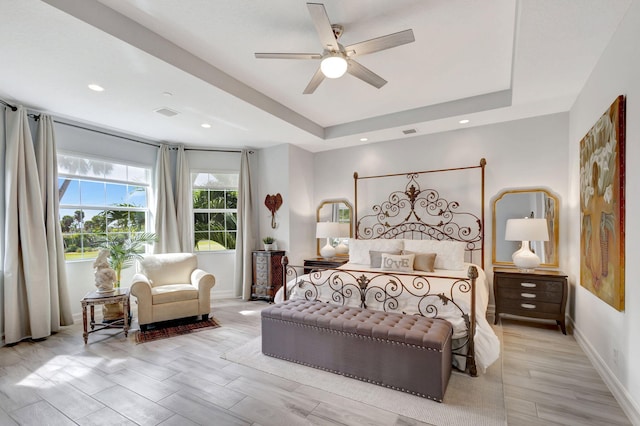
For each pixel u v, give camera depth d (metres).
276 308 3.04
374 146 5.18
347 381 2.51
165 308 3.81
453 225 4.54
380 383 2.43
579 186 3.18
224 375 2.63
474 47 2.68
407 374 2.32
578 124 3.29
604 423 1.98
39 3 1.85
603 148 2.36
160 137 4.88
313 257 5.67
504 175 4.20
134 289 3.65
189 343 3.33
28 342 3.35
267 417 2.06
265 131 4.53
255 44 2.63
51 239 3.66
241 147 5.54
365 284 3.08
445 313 2.73
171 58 2.59
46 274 3.50
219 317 4.26
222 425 1.99
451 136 4.55
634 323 1.94
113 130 4.48
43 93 3.17
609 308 2.38
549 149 3.93
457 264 3.97
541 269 3.91
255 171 5.65
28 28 2.09
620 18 2.04
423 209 4.76
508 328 3.70
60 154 3.93
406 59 2.88
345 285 3.25
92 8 2.08
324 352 2.68
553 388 2.38
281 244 5.34
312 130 4.70
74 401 2.26
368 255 4.48
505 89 3.60
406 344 2.32
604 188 2.34
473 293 2.56
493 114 3.88
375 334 2.44
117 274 4.30
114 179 4.58
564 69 2.71
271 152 5.47
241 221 5.45
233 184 5.66
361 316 2.74
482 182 4.27
